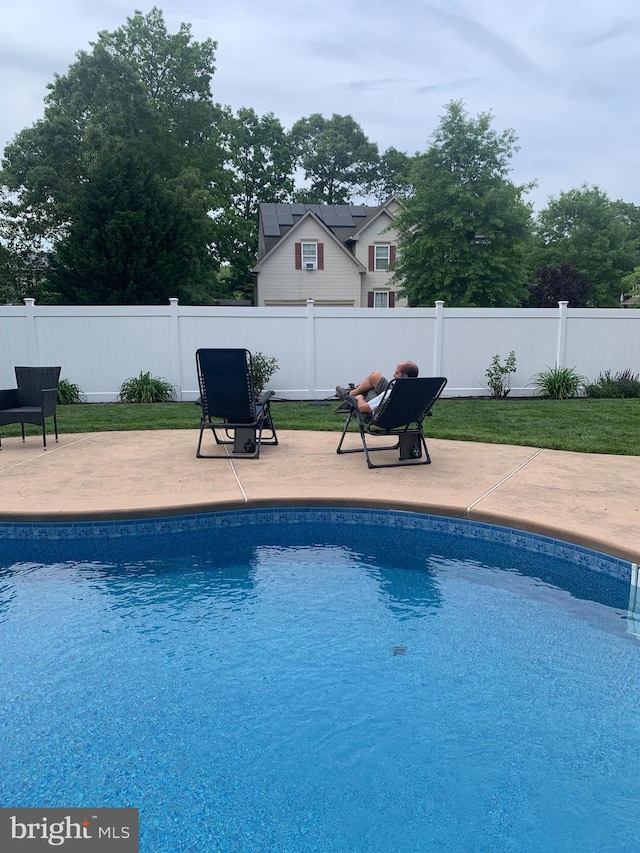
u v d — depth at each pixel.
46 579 3.82
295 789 2.01
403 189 46.34
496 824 1.85
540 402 10.48
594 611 3.37
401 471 5.54
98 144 22.19
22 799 1.96
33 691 2.58
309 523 4.77
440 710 2.45
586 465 5.71
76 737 2.27
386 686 2.62
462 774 2.08
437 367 11.38
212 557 4.23
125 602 3.49
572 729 2.32
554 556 3.94
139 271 20.09
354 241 27.55
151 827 1.84
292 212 29.77
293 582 3.79
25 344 10.73
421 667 2.78
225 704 2.49
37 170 23.11
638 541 3.65
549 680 2.67
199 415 9.13
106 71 24.03
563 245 38.53
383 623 3.22
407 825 1.85
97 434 7.60
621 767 2.11
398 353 11.34
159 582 3.79
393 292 27.97
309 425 8.02
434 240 19.81
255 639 3.04
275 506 4.71
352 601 3.51
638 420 8.39
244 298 40.19
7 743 2.23
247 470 5.62
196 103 29.47
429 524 4.52
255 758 2.16
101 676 2.70
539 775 2.07
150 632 3.12
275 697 2.55
